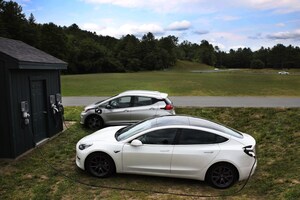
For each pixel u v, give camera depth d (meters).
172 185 6.46
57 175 6.89
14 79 7.88
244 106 15.65
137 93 11.75
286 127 11.49
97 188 6.23
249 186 6.39
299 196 5.43
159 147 6.46
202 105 16.55
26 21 88.12
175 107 15.52
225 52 184.00
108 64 98.00
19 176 6.78
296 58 152.88
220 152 6.32
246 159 6.34
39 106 9.58
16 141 7.99
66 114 14.27
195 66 149.50
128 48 118.62
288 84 35.72
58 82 11.05
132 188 6.25
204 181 6.67
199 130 6.53
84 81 41.03
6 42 9.44
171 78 49.09
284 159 8.17
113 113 11.54
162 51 130.50
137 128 7.09
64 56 89.00
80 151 6.86
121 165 6.63
